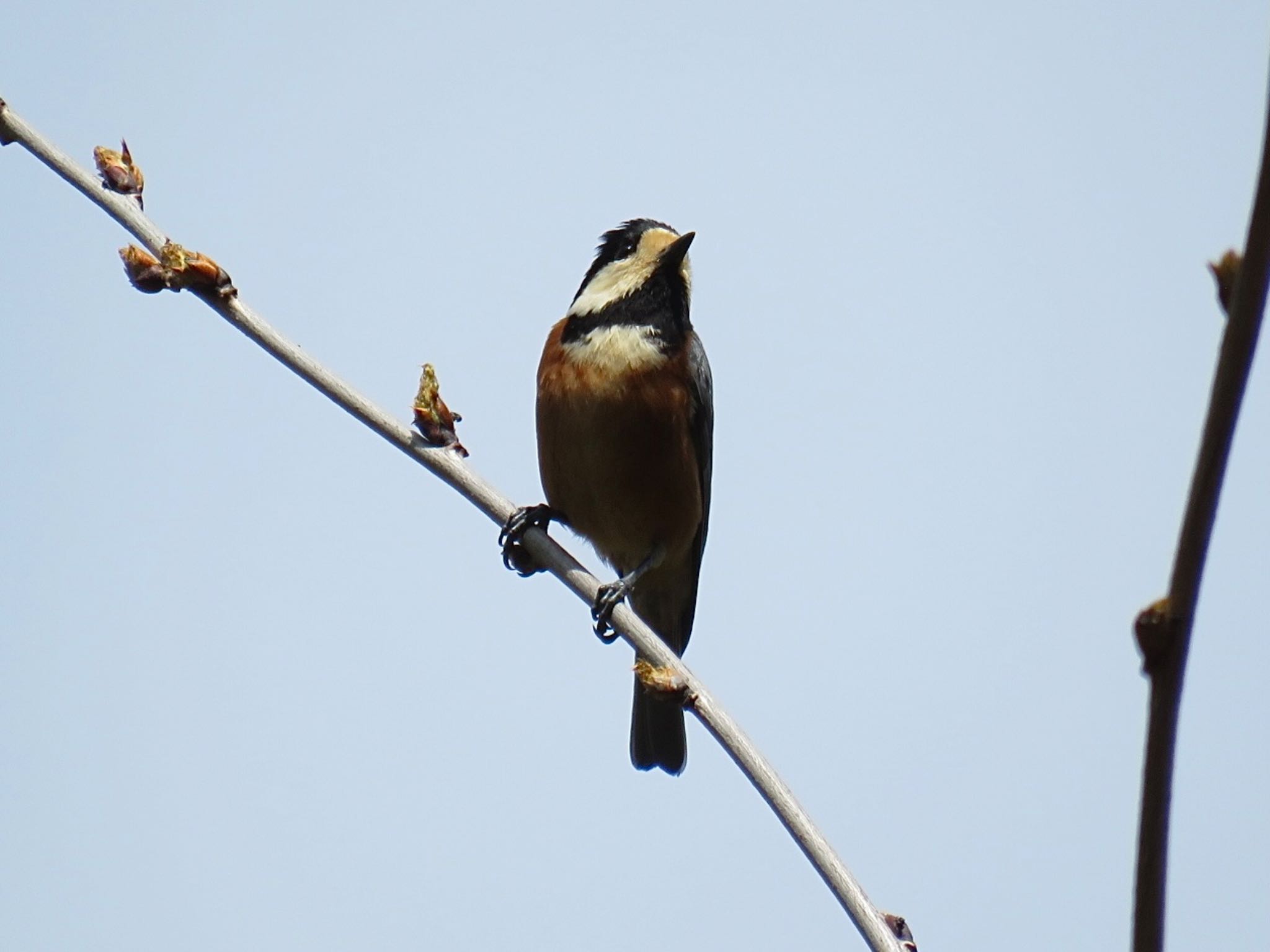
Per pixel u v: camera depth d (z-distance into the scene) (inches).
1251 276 165.2
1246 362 168.2
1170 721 183.9
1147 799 188.2
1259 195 162.9
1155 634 182.2
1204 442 174.1
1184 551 179.5
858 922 288.2
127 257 384.5
